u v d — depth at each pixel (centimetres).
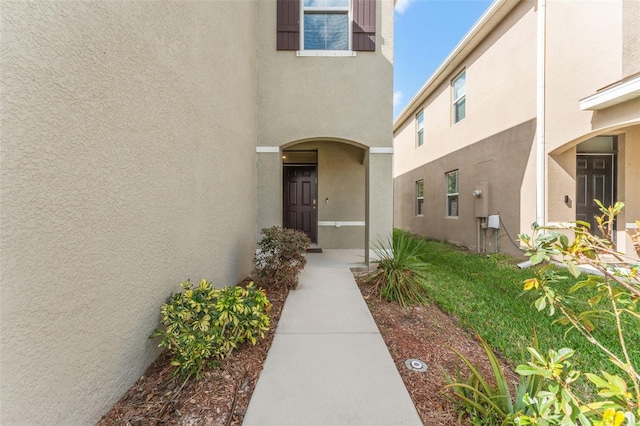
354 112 558
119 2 201
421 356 265
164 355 253
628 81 446
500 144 730
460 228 900
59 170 156
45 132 149
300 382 223
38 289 145
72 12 164
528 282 184
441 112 1021
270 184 559
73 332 164
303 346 277
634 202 591
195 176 315
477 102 817
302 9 565
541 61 604
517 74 673
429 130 1116
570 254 166
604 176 629
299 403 200
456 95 953
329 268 558
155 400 201
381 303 392
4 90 130
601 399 217
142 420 183
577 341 298
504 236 721
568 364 136
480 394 181
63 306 158
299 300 397
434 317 357
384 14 559
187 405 196
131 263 214
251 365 245
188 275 299
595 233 625
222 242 391
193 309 242
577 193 633
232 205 428
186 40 295
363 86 559
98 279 183
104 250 188
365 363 249
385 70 560
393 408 195
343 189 770
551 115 595
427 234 1134
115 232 198
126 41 208
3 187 130
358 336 298
